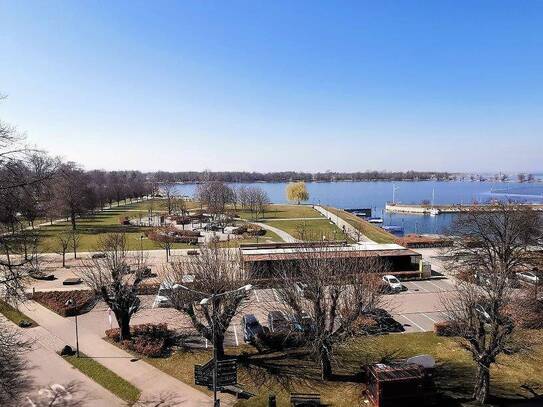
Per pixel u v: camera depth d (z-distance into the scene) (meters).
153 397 25.72
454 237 64.62
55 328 36.50
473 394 25.94
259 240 77.25
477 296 30.38
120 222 99.38
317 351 27.12
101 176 192.75
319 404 24.34
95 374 28.39
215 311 26.31
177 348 32.53
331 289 28.25
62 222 100.75
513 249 45.72
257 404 23.94
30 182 22.66
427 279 53.16
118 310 33.03
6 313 39.41
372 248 55.94
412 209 151.12
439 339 34.31
